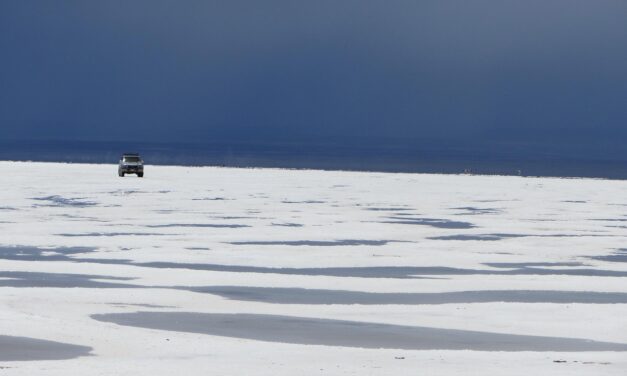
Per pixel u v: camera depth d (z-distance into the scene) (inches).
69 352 1168.2
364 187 5866.1
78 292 1679.4
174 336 1296.8
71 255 2290.8
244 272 2023.9
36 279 1863.9
